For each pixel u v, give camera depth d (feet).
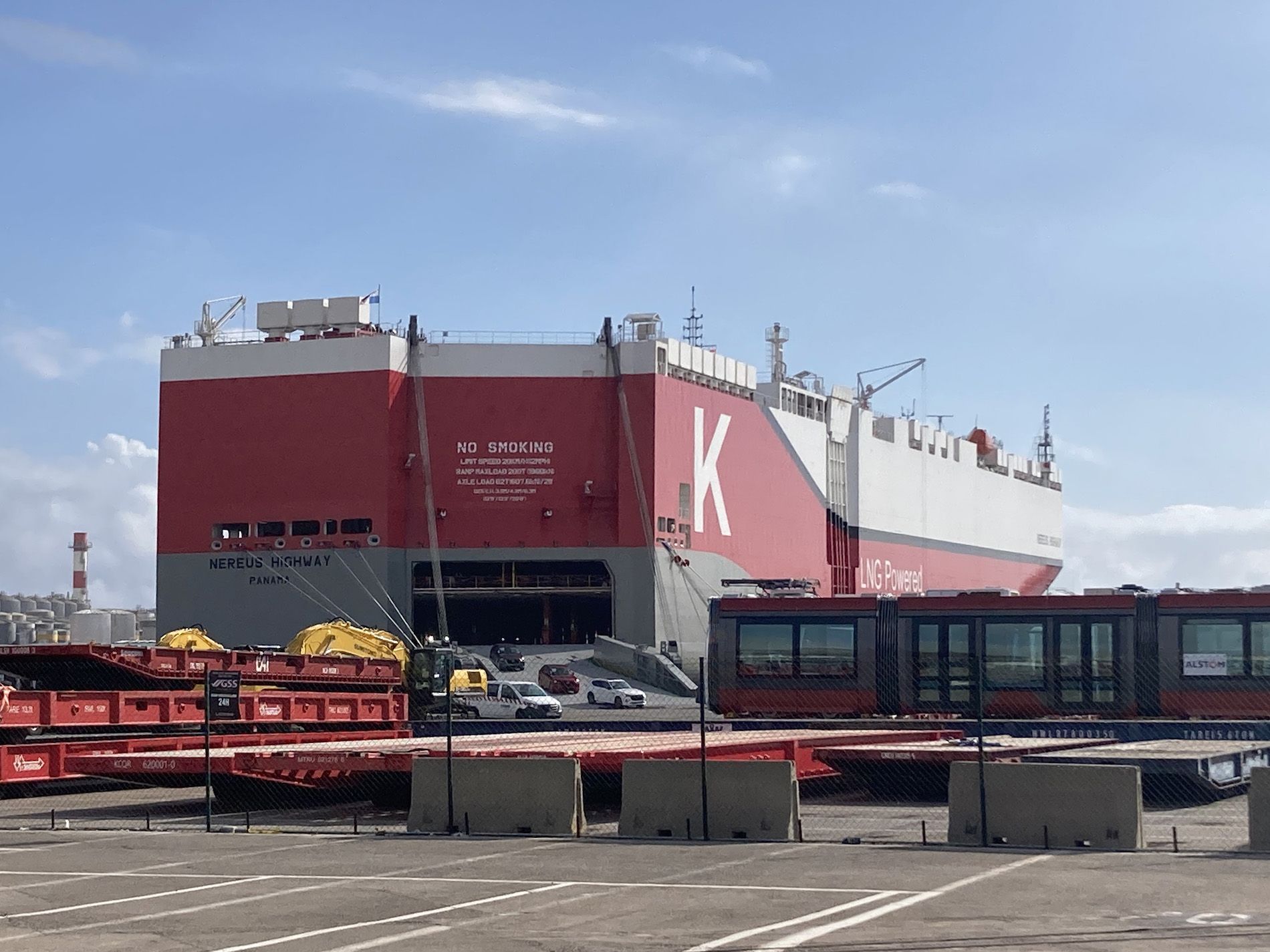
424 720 168.25
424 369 341.41
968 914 50.03
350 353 337.72
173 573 345.31
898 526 479.82
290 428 340.39
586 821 85.87
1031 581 616.80
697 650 351.87
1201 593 127.44
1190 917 49.24
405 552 337.72
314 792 100.53
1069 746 104.32
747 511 382.01
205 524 344.28
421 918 50.70
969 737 116.78
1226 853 65.77
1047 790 69.15
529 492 340.18
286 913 52.11
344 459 336.08
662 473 342.64
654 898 54.29
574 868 63.00
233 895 56.70
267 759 92.94
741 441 380.58
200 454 346.13
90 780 120.16
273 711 139.85
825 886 56.80
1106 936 45.88
